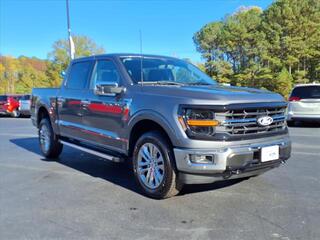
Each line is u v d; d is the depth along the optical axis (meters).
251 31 50.69
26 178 6.66
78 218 4.61
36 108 8.63
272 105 5.09
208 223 4.34
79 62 7.30
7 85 91.38
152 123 5.34
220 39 52.62
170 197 5.24
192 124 4.73
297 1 46.84
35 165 7.74
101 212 4.80
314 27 46.31
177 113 4.85
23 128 16.55
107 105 6.08
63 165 7.68
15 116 27.66
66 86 7.53
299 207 4.81
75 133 7.11
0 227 4.36
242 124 4.82
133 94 5.61
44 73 80.19
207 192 5.48
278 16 47.22
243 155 4.74
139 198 5.34
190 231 4.12
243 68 49.47
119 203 5.14
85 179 6.50
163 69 6.28
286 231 4.05
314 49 45.69
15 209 4.98
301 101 14.48
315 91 14.40
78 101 6.91
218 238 3.92
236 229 4.14
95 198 5.39
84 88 6.91
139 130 5.69
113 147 6.06
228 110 4.70
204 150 4.67
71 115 7.21
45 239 4.02
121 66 6.05
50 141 8.19
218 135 4.68
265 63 48.00
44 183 6.29
